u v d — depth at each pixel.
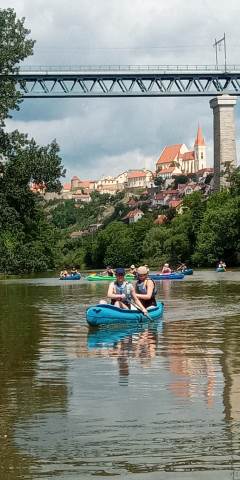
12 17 48.34
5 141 48.34
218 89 105.12
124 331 16.88
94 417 7.95
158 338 15.30
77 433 7.30
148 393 9.18
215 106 105.56
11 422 7.78
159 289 40.25
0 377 10.55
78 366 11.49
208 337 15.37
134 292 18.91
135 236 135.50
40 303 29.92
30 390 9.52
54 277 79.38
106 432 7.32
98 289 44.72
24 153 47.78
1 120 48.00
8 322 20.09
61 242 164.62
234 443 6.85
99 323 18.12
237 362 11.66
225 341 14.62
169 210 145.75
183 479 5.98
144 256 128.38
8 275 85.38
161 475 6.07
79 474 6.13
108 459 6.48
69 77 98.81
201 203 108.81
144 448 6.76
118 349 13.55
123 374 10.64
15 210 48.41
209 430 7.31
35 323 19.66
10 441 7.05
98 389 9.51
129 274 58.34
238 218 93.06
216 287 41.34
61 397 9.04
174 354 12.74
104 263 142.00
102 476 6.07
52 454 6.64
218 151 106.38
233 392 9.14
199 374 10.54
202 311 22.75
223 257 96.75
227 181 103.88
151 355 12.65
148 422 7.68
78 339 15.40
